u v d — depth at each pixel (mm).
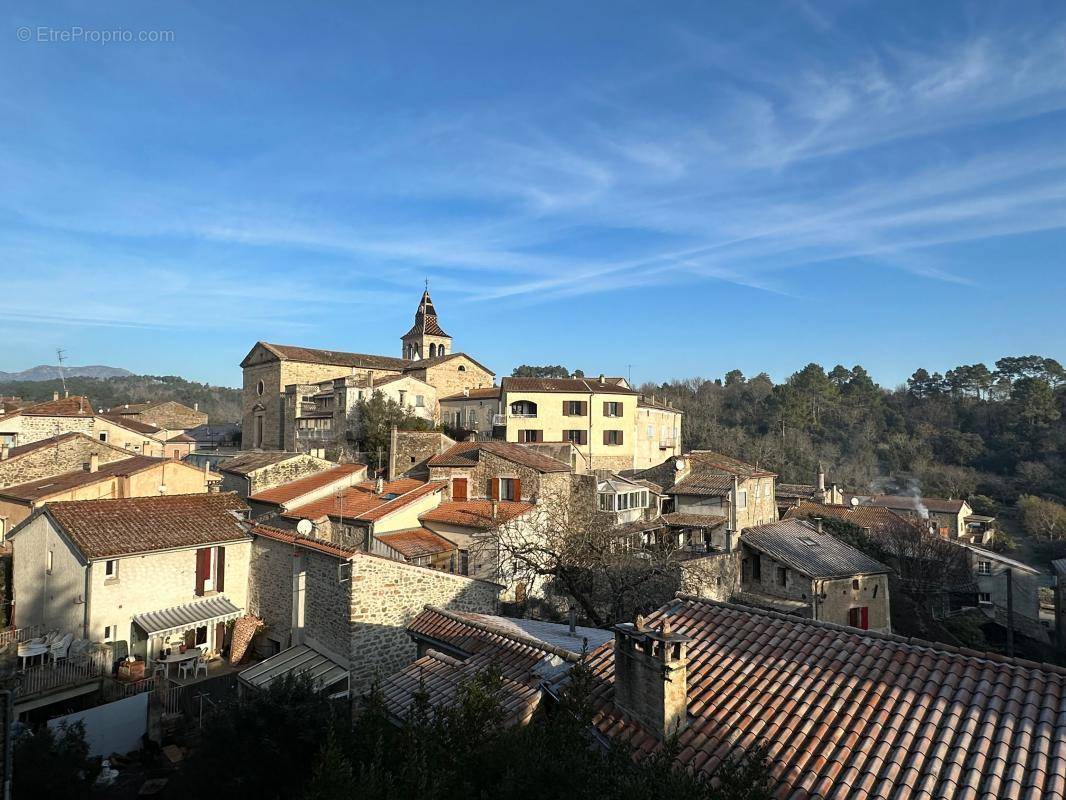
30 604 24297
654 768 6824
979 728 7922
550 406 59062
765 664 10234
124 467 32438
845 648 10172
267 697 12500
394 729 9266
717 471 40438
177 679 21859
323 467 36656
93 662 20781
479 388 69000
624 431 61000
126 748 18781
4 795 9281
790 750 8219
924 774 7371
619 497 36344
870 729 8266
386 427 52750
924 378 111875
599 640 15711
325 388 62750
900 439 89125
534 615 28078
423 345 79438
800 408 95750
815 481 78062
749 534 35625
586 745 7867
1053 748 7320
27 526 24906
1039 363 96500
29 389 126125
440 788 6762
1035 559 57688
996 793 6863
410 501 29938
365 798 6438
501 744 7562
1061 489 69375
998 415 88312
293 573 22922
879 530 42750
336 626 19328
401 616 19781
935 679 8953
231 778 11422
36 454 34812
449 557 28250
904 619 37219
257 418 68875
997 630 39312
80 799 13367
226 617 24156
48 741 13742
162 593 23328
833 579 32188
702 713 9320
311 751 11766
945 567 39094
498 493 32625
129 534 23156
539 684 11250
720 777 6820
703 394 112750
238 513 27297
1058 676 8484
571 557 26781
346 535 28391
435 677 12773
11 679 19000
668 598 28188
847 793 7352
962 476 76875
